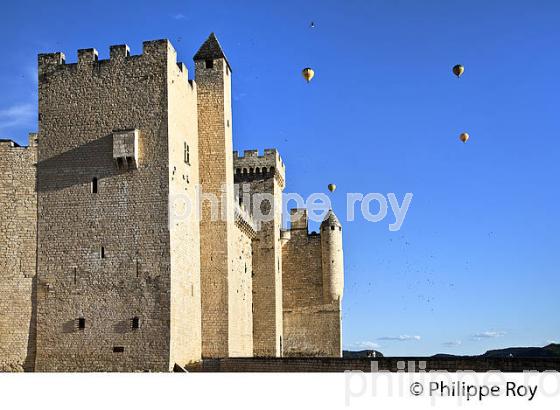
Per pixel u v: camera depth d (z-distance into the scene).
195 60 59.12
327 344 81.00
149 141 51.22
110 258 50.47
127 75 52.09
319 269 82.44
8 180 52.22
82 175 51.56
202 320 56.88
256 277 75.88
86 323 50.00
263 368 51.44
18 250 51.50
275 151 78.19
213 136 58.28
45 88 52.88
